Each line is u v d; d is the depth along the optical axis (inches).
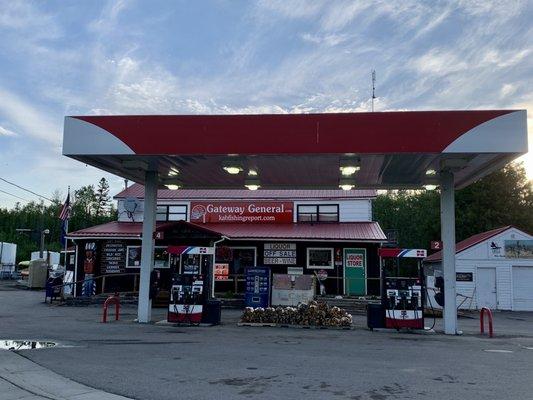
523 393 270.5
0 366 323.6
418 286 563.2
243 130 497.4
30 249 3095.5
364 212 1085.8
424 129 478.6
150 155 514.0
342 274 1002.1
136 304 892.6
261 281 751.1
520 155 485.7
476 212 1614.2
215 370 321.4
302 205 1103.0
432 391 272.7
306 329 572.4
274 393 264.4
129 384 282.0
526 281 1017.5
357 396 259.6
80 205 4062.5
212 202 1116.5
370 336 514.3
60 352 381.1
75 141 515.2
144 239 608.1
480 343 472.4
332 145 485.4
